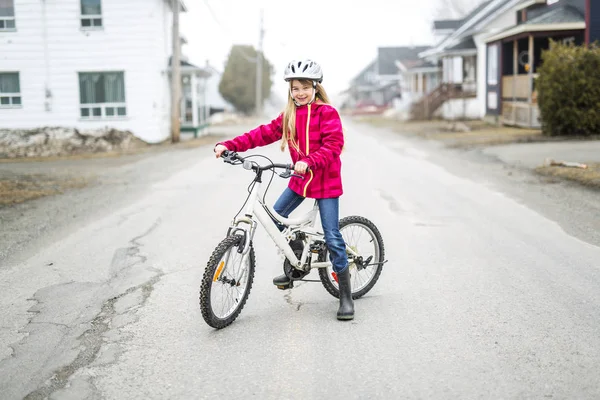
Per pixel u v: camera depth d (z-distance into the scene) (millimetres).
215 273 4664
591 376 3871
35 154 23547
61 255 7184
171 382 3898
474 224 8555
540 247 7227
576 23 24797
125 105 27141
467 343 4441
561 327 4715
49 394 3752
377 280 5879
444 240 7637
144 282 6086
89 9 26734
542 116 21516
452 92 39094
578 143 18750
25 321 5023
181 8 31844
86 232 8430
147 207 10383
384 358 4207
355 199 10648
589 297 5418
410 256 6922
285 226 5078
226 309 4906
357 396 3676
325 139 4797
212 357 4277
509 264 6527
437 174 13930
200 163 17891
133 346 4484
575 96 20516
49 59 26828
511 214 9227
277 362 4180
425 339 4535
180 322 4980
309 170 4727
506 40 28469
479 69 37812
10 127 27078
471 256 6883
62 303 5469
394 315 5070
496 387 3752
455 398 3629
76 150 24547
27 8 26547
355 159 17453
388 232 8109
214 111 61094
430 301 5398
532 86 25609
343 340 4547
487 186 11984
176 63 26891
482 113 37156
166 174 15227
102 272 6457
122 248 7484
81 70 26875
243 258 4891
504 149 18375
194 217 9391
